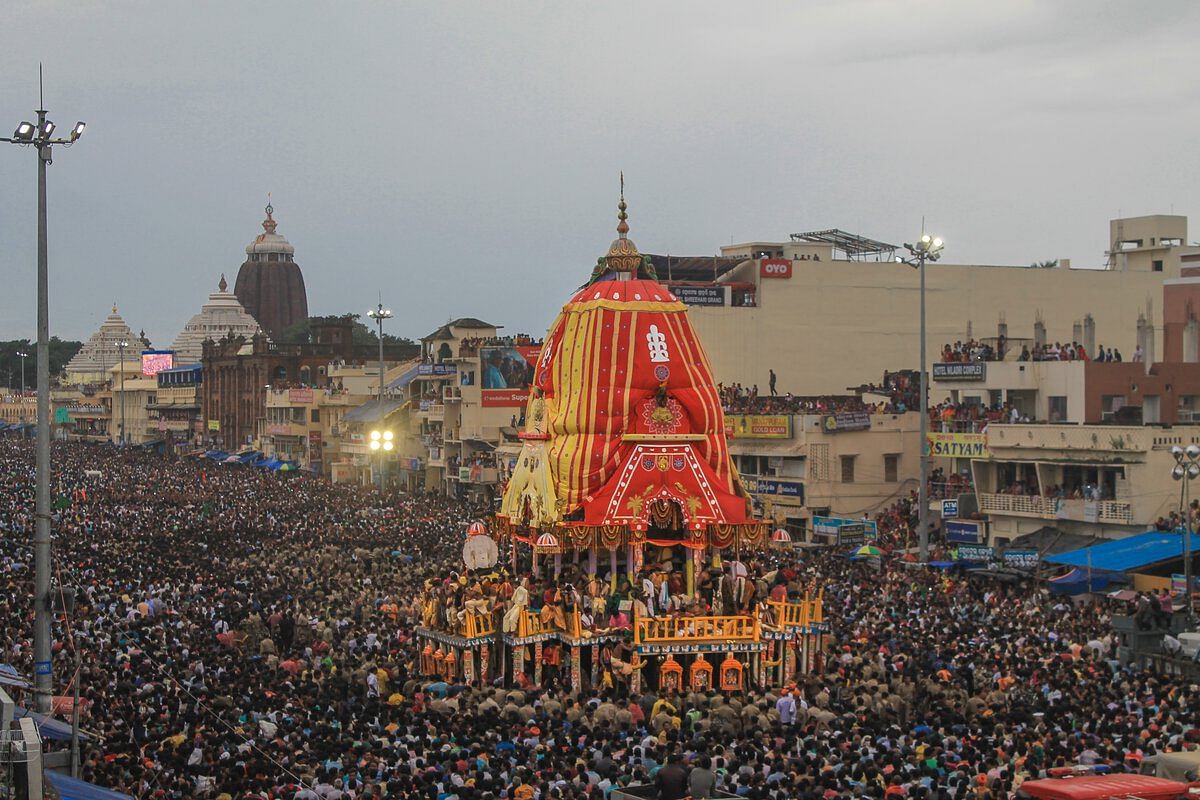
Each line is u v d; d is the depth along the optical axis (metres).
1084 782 28.47
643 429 56.16
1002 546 76.81
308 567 76.75
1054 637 55.62
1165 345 110.56
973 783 34.34
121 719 41.81
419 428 144.25
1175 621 52.88
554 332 59.03
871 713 41.44
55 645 52.50
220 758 36.97
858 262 118.25
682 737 40.03
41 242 47.09
